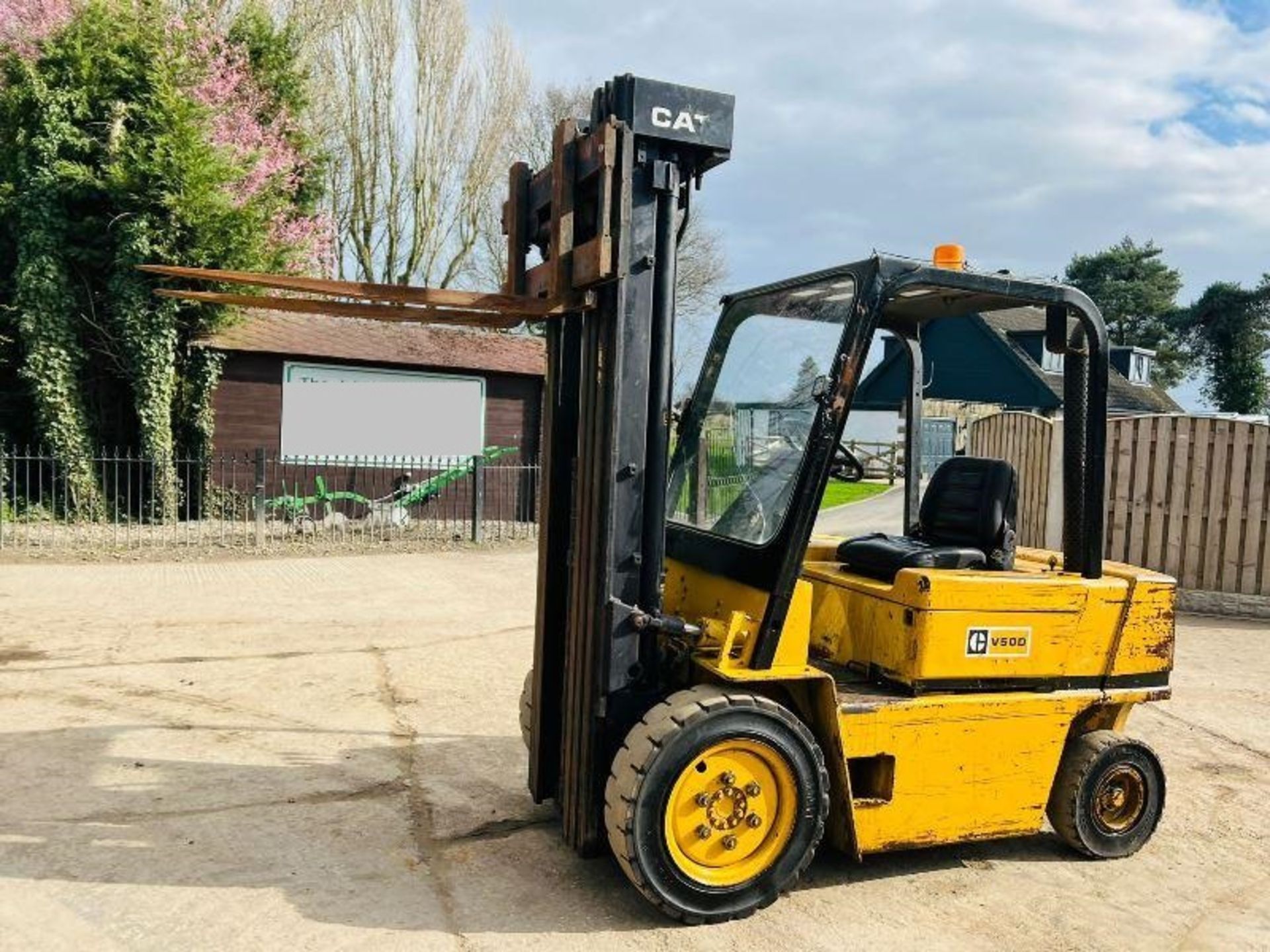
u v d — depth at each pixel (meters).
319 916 3.68
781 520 3.86
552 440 4.30
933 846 4.31
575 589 4.03
